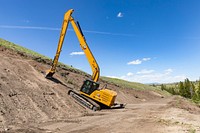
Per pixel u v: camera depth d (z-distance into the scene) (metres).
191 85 121.06
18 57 35.03
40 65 36.06
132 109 30.47
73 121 19.39
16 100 20.67
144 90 88.69
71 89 31.33
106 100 28.41
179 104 42.03
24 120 18.11
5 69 26.70
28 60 35.59
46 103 23.14
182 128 16.86
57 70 40.84
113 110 28.30
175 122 19.47
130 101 53.72
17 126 16.09
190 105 45.75
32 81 27.19
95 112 25.84
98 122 19.12
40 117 19.72
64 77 39.25
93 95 28.64
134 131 15.80
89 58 30.36
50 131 15.30
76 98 28.05
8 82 23.42
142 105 39.78
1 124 15.99
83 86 29.28
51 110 22.12
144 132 15.49
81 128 16.58
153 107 35.03
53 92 26.92
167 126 17.56
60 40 30.67
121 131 15.78
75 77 43.47
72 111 24.22
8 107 18.89
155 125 17.89
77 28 30.72
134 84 99.44
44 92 25.55
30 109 20.38
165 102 48.56
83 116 22.67
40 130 15.38
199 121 21.73
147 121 19.72
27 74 28.98
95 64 30.14
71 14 30.58
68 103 25.92
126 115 23.45
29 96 22.69
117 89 59.72
